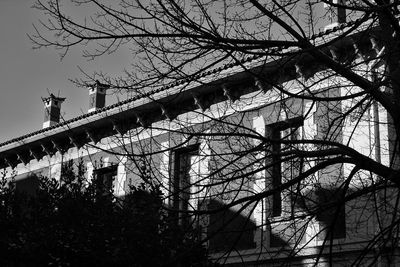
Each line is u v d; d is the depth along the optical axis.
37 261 14.98
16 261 15.21
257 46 9.96
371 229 15.52
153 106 16.44
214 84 10.48
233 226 17.88
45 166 26.05
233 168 12.29
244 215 17.80
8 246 15.16
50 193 16.08
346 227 15.98
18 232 15.32
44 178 16.78
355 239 15.86
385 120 15.45
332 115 15.15
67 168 17.25
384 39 10.56
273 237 17.47
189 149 11.63
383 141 15.46
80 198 15.32
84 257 14.35
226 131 12.60
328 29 15.45
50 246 14.75
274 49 10.25
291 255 10.75
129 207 13.77
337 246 16.36
